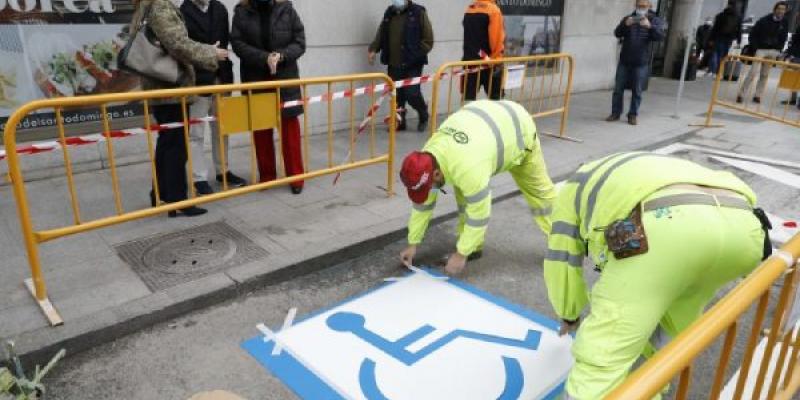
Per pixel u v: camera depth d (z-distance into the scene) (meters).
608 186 2.11
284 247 3.93
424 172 3.08
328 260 3.89
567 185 2.40
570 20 10.52
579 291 2.52
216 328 3.16
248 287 3.51
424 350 3.00
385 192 5.08
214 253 3.81
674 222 1.84
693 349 1.29
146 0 3.91
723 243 1.82
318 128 7.08
